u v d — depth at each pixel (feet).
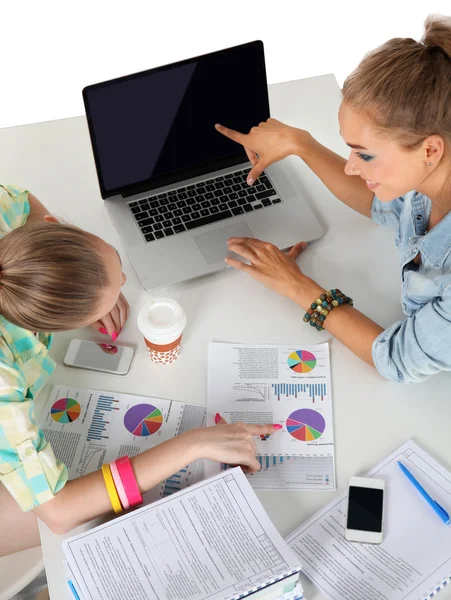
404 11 11.16
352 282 4.99
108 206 5.20
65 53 10.87
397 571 3.75
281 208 5.28
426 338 4.17
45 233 3.62
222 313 4.85
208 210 5.23
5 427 3.84
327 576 3.75
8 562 4.72
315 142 5.35
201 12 11.25
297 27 11.04
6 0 11.37
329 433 4.30
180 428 4.35
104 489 3.92
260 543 3.66
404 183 4.11
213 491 3.86
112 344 4.69
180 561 3.60
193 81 4.91
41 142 5.71
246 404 4.42
